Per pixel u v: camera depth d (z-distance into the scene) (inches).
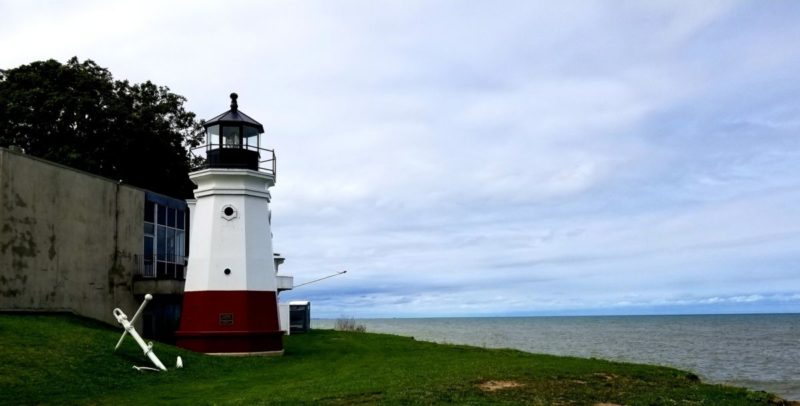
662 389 820.0
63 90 1765.5
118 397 757.9
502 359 1099.3
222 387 828.6
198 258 1186.0
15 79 1754.4
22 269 1080.2
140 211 1412.4
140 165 1900.8
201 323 1149.7
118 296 1317.7
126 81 1966.0
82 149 1768.0
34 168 1115.9
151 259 1450.5
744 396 840.3
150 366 937.5
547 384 792.3
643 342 3371.1
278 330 1195.9
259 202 1218.6
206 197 1202.0
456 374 852.6
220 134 1205.7
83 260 1223.5
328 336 1727.4
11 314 1045.8
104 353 929.5
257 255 1194.0
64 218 1180.5
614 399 729.6
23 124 1716.3
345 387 760.3
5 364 796.6
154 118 1937.7
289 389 768.9
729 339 3732.8
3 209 1047.6
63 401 722.8
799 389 1353.3
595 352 2492.6
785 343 3240.7
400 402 663.1
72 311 1184.2
